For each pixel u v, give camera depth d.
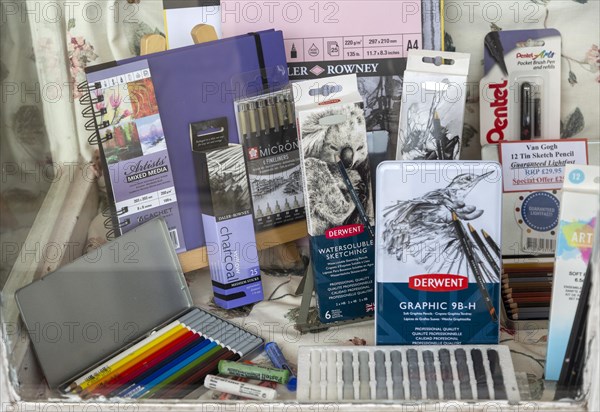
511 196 0.83
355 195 0.79
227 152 0.83
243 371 0.73
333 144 0.77
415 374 0.70
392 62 0.87
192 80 0.83
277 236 0.88
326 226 0.79
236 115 0.84
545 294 0.80
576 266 0.68
